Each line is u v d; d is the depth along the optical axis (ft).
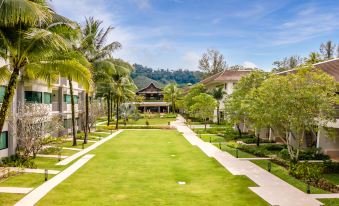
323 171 66.69
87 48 103.04
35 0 50.65
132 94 213.66
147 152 93.56
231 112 107.65
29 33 49.73
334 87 63.67
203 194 51.06
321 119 63.62
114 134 147.64
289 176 62.03
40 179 59.16
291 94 61.52
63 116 125.39
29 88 98.68
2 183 55.72
